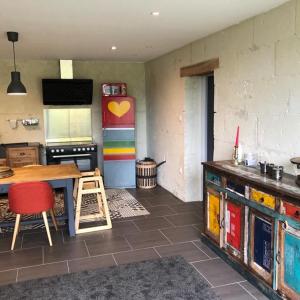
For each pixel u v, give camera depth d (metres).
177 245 3.87
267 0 2.97
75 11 3.23
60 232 4.34
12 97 6.52
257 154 3.58
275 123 3.30
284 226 2.55
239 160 3.67
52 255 3.67
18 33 4.13
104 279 3.12
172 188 6.07
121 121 6.52
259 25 3.44
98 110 7.06
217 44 4.24
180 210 5.14
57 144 6.76
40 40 4.59
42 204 3.84
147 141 7.41
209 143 5.37
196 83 5.29
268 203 2.72
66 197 4.29
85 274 3.22
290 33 3.04
